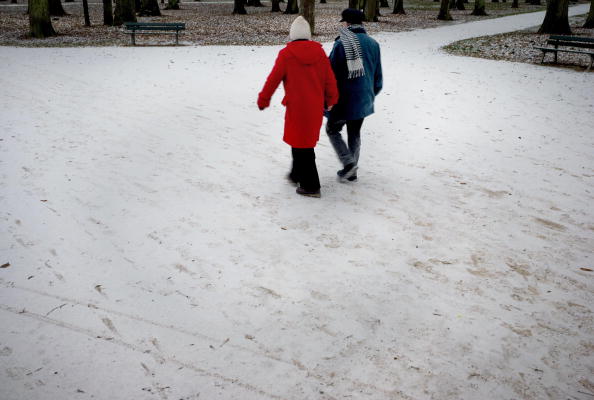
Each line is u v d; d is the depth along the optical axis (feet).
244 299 9.93
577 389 7.72
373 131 22.45
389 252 11.89
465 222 13.51
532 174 17.10
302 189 14.97
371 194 15.38
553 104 27.89
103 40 55.62
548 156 18.98
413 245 12.25
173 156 18.42
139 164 17.46
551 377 7.96
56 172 16.43
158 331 8.89
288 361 8.24
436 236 12.72
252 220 13.42
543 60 44.24
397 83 33.81
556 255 11.80
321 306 9.76
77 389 7.50
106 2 70.54
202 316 9.36
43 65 37.70
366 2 89.04
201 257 11.46
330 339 8.80
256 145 20.02
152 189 15.31
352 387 7.69
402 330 9.07
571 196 15.23
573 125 23.44
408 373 8.00
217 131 21.86
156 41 55.67
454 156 19.03
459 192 15.57
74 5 116.57
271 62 41.73
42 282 10.28
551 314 9.58
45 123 22.18
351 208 14.33
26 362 8.04
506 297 10.12
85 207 13.91
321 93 13.92
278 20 84.53
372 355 8.41
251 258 11.49
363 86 14.62
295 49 13.42
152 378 7.78
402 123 23.79
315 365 8.16
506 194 15.39
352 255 11.74
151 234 12.48
